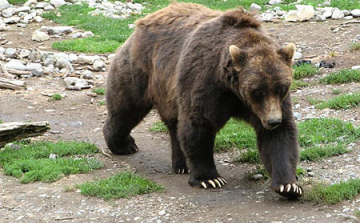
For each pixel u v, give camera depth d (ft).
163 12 37.01
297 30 80.18
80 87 62.13
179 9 36.60
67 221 29.71
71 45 78.48
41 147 42.04
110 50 77.61
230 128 45.21
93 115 53.78
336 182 32.30
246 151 40.19
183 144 32.83
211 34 31.81
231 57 29.14
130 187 33.32
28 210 31.27
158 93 35.73
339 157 36.96
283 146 30.12
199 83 31.12
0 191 34.17
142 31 37.09
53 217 30.27
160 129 48.44
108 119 41.01
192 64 31.68
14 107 55.06
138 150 43.01
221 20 32.12
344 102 48.21
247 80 28.37
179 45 34.06
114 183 34.19
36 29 88.74
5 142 39.50
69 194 33.37
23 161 38.40
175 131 36.68
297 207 29.48
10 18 92.94
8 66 67.15
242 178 34.83
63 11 97.86
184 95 32.07
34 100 57.72
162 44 35.24
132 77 37.58
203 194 32.32
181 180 35.37
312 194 30.07
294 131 30.42
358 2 94.07
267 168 30.91
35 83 64.08
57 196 33.12
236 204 30.63
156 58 35.40
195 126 31.86
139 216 29.86
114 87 39.17
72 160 38.68
